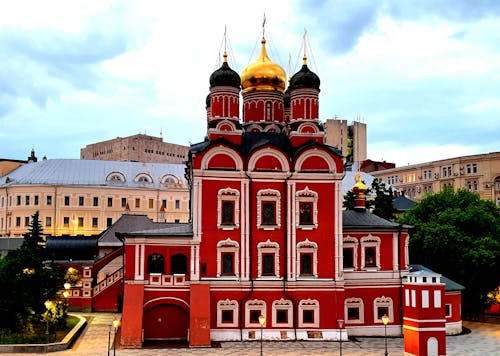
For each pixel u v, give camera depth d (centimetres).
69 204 12075
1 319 5019
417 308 4416
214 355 4641
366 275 5797
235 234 5503
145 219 8375
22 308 4988
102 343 5038
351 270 5775
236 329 5375
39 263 5338
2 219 12438
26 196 12031
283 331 5403
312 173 5631
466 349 5016
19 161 14462
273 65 6481
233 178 5553
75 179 12331
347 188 12962
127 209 10862
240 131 5731
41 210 11956
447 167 14388
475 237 6762
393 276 5844
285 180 5612
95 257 7988
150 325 5316
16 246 9631
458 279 6694
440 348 4400
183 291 5366
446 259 6669
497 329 6184
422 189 15100
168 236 5400
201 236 5444
